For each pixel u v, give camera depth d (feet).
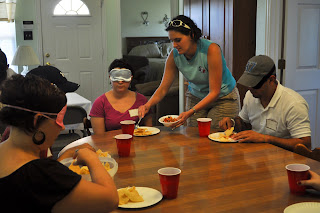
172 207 4.16
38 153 3.44
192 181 4.91
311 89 12.39
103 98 8.50
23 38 21.30
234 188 4.64
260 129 7.50
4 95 3.21
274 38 11.70
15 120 3.19
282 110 6.91
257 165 5.47
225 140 6.73
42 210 3.14
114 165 4.58
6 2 20.33
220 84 8.02
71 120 10.85
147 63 25.67
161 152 6.25
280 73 11.98
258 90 6.91
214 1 13.46
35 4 21.15
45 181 3.15
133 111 8.21
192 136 7.23
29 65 20.68
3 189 3.10
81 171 4.32
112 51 22.85
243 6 12.32
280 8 11.62
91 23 22.33
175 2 18.44
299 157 5.77
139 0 32.81
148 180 5.00
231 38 12.50
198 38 7.95
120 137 6.05
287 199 4.30
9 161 3.22
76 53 22.40
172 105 18.07
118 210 4.13
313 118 12.57
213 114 8.78
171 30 7.82
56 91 3.37
